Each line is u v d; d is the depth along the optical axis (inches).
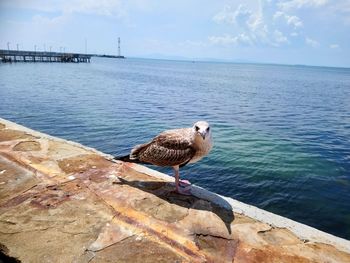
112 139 754.2
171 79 2901.1
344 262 179.8
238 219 216.4
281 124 1017.5
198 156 251.1
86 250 176.2
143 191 247.6
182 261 171.3
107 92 1603.1
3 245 177.6
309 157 669.3
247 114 1178.0
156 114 1087.0
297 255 182.5
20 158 291.3
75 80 2123.5
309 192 504.4
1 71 2466.8
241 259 175.5
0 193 231.8
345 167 618.5
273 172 573.9
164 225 202.7
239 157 642.8
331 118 1168.2
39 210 212.2
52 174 266.1
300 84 3075.8
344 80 4306.1
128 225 200.7
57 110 1051.9
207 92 1889.8
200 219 212.4
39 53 4234.7
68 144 344.8
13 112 992.9
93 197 233.1
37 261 166.7
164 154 250.5
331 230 409.4
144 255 174.2
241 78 3786.9
